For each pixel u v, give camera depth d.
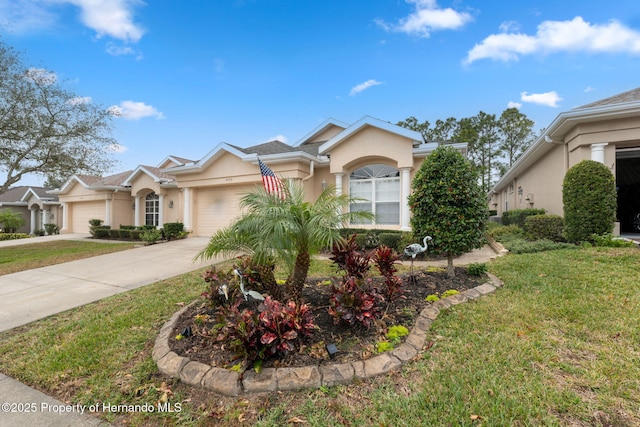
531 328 3.93
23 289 7.18
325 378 3.09
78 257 11.34
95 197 21.12
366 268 5.33
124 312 5.39
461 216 5.93
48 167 15.80
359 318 3.79
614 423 2.39
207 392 3.09
